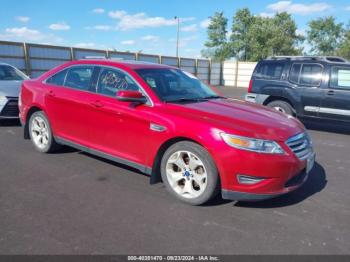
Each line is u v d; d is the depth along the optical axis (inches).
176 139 154.0
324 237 128.5
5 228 127.3
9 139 262.5
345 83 316.8
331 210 152.9
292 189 147.1
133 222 135.0
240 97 867.4
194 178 149.5
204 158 143.2
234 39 2181.3
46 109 212.4
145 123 160.7
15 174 184.7
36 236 122.3
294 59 347.9
